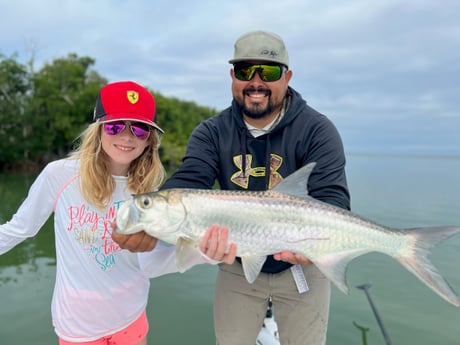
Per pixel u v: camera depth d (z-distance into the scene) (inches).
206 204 33.4
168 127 650.2
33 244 128.0
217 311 45.5
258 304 44.1
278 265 42.2
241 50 40.5
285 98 44.3
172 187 37.7
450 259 113.5
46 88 491.5
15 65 477.7
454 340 67.9
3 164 484.4
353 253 35.6
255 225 34.2
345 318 75.6
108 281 35.4
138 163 37.7
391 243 35.1
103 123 33.6
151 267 35.9
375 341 67.0
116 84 34.8
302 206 34.9
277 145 42.5
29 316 73.6
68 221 34.7
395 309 79.7
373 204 237.3
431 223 178.1
